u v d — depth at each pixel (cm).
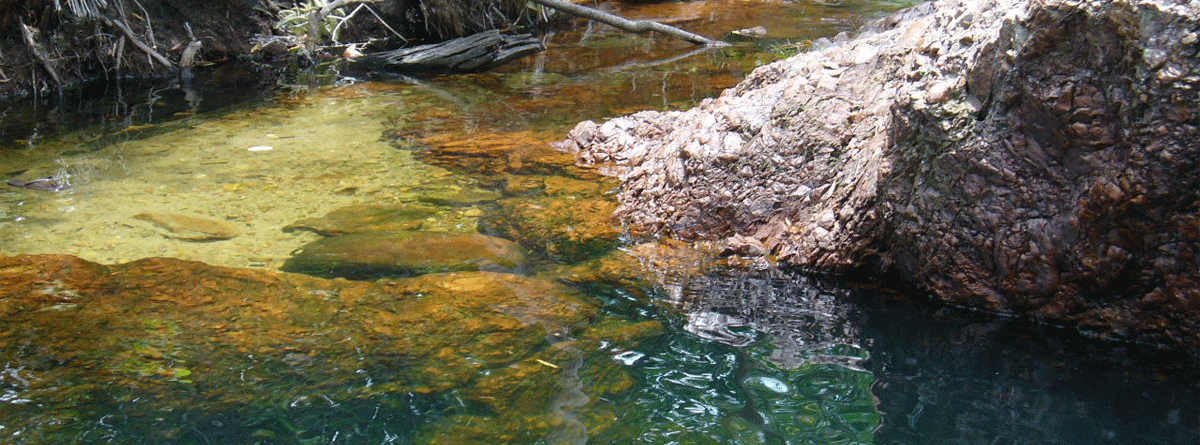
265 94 860
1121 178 306
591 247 438
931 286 377
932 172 363
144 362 310
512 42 1067
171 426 270
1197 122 285
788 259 417
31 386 293
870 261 401
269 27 1108
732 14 1350
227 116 763
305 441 261
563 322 349
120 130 716
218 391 291
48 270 399
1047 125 324
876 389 298
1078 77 309
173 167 600
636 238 452
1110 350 328
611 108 766
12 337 329
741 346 331
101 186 556
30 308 355
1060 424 274
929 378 305
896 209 382
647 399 288
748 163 460
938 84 358
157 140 680
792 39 1120
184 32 1026
